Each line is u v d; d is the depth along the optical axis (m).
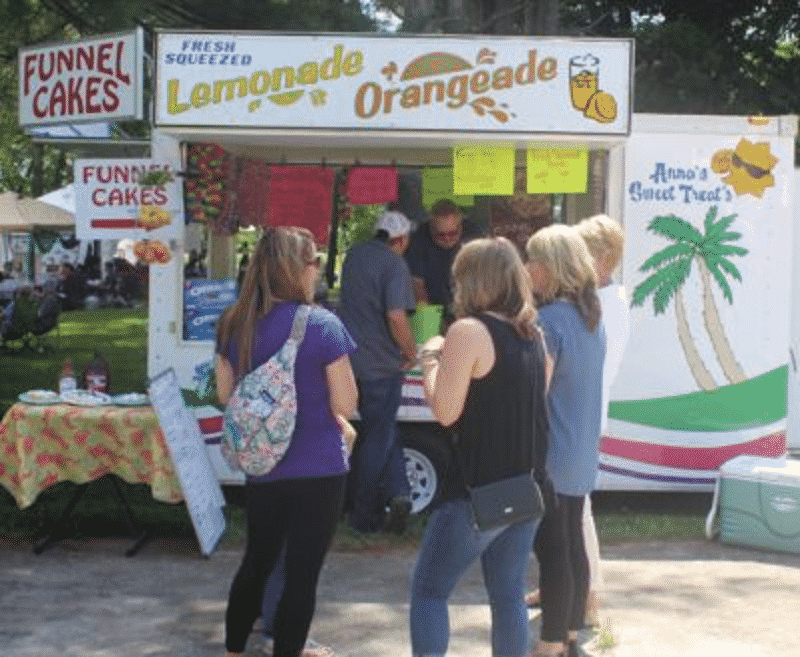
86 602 5.40
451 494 3.77
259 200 8.31
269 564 4.08
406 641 4.94
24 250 30.52
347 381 4.04
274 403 3.94
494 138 6.56
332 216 9.10
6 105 15.27
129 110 6.61
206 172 7.07
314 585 4.06
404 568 6.05
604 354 4.32
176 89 6.57
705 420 7.19
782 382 7.20
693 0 16.95
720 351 7.16
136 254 7.03
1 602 5.38
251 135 6.68
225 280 7.23
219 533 6.36
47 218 21.84
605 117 6.50
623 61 6.48
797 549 6.35
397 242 6.70
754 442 7.21
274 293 4.07
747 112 16.14
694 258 7.13
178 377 7.07
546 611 4.26
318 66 6.55
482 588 5.70
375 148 8.20
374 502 6.54
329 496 4.01
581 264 4.27
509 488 3.68
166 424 5.86
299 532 4.01
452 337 3.69
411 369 6.82
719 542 6.64
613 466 7.18
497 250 3.83
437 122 6.54
